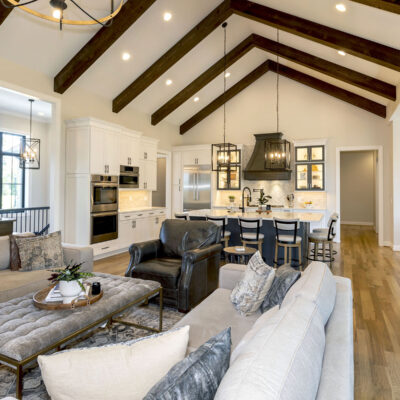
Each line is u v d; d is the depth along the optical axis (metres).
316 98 7.79
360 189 11.76
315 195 7.82
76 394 0.84
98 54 4.93
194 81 7.34
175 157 8.94
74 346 2.51
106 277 2.87
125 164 6.39
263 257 5.52
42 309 2.09
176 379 0.80
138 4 4.47
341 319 1.45
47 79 5.17
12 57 4.58
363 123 7.38
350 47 4.65
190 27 5.66
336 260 5.74
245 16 5.31
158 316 3.12
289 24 4.98
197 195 8.66
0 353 1.59
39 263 3.29
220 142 8.84
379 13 3.84
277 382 0.72
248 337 1.31
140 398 0.87
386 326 3.00
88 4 4.17
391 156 6.80
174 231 3.92
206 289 3.50
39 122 8.31
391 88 5.70
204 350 0.93
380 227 7.25
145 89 6.82
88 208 5.42
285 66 7.84
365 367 2.31
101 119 5.80
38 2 3.93
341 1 3.97
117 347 0.92
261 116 8.36
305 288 1.49
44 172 8.46
